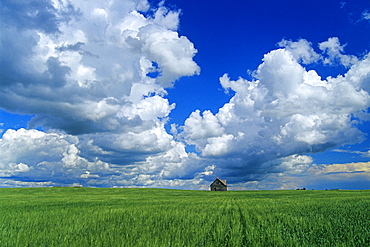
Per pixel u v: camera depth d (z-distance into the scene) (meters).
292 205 29.52
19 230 15.83
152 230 15.46
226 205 32.09
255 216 20.47
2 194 76.31
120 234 14.53
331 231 13.58
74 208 29.66
